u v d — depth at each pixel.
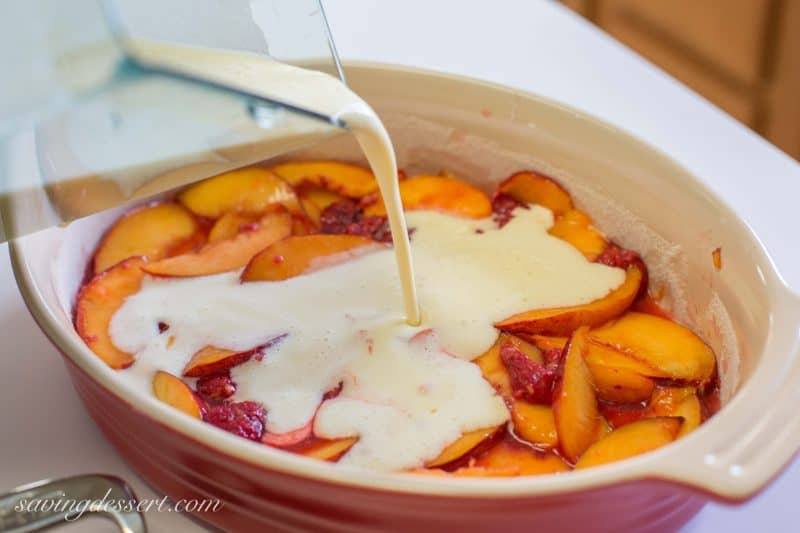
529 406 0.75
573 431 0.74
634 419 0.76
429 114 0.88
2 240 0.72
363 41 1.01
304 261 0.82
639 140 0.82
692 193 0.79
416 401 0.74
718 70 1.28
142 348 0.77
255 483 0.66
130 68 0.62
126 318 0.79
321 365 0.76
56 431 0.74
